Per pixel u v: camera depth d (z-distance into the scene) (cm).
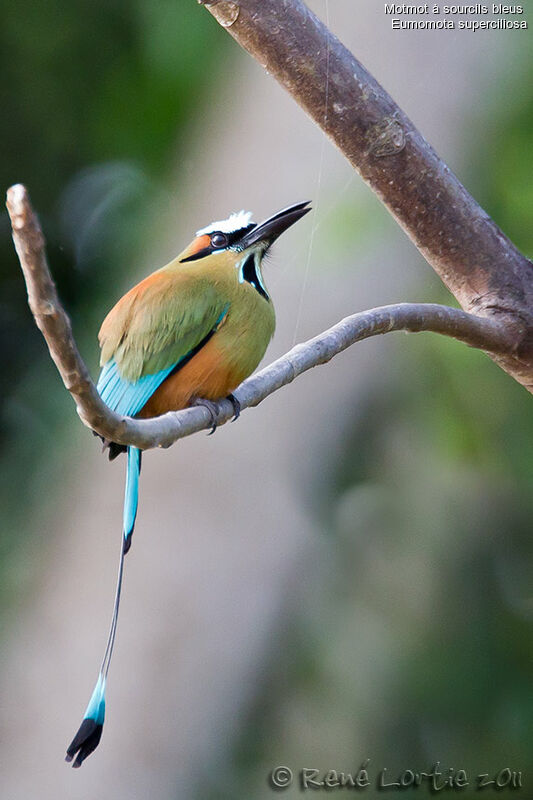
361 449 1147
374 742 1233
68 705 1037
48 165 1443
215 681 1044
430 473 1194
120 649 1038
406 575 1237
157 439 485
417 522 1223
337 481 1125
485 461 1170
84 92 1434
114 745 1021
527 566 1313
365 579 1220
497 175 1162
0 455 1370
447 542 1270
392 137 577
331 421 1098
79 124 1438
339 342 566
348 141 582
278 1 564
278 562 1067
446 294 1070
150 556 1057
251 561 1059
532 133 1164
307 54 569
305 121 1141
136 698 1030
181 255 795
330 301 1052
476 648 1315
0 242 1436
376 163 584
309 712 1151
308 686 1158
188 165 1255
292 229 1081
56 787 1017
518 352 591
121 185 1415
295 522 1075
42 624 1077
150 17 1360
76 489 1141
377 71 1151
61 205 1434
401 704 1250
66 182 1439
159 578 1052
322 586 1143
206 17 1337
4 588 1240
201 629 1043
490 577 1323
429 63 1151
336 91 573
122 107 1413
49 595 1095
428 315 566
